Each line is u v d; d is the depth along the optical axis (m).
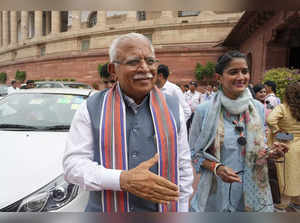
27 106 3.09
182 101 3.64
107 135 1.10
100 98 1.22
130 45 1.11
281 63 9.53
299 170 2.52
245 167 1.65
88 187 1.03
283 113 2.64
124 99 1.22
